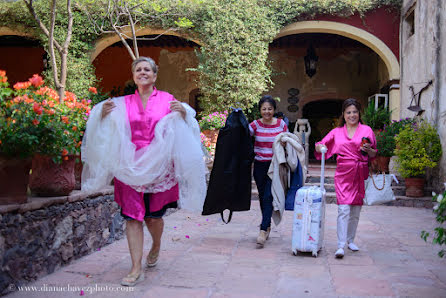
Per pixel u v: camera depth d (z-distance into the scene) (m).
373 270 3.40
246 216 6.38
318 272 3.33
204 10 10.80
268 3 10.99
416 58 9.47
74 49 11.06
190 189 3.31
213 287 2.92
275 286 2.96
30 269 2.93
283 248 4.22
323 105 17.98
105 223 4.19
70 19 7.22
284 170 4.34
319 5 10.77
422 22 9.05
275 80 15.68
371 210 7.29
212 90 10.91
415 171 8.06
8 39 14.08
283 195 4.31
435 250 4.16
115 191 3.06
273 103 4.51
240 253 3.97
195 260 3.67
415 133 8.06
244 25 10.77
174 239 4.49
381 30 11.06
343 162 3.97
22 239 2.83
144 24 10.98
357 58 15.43
